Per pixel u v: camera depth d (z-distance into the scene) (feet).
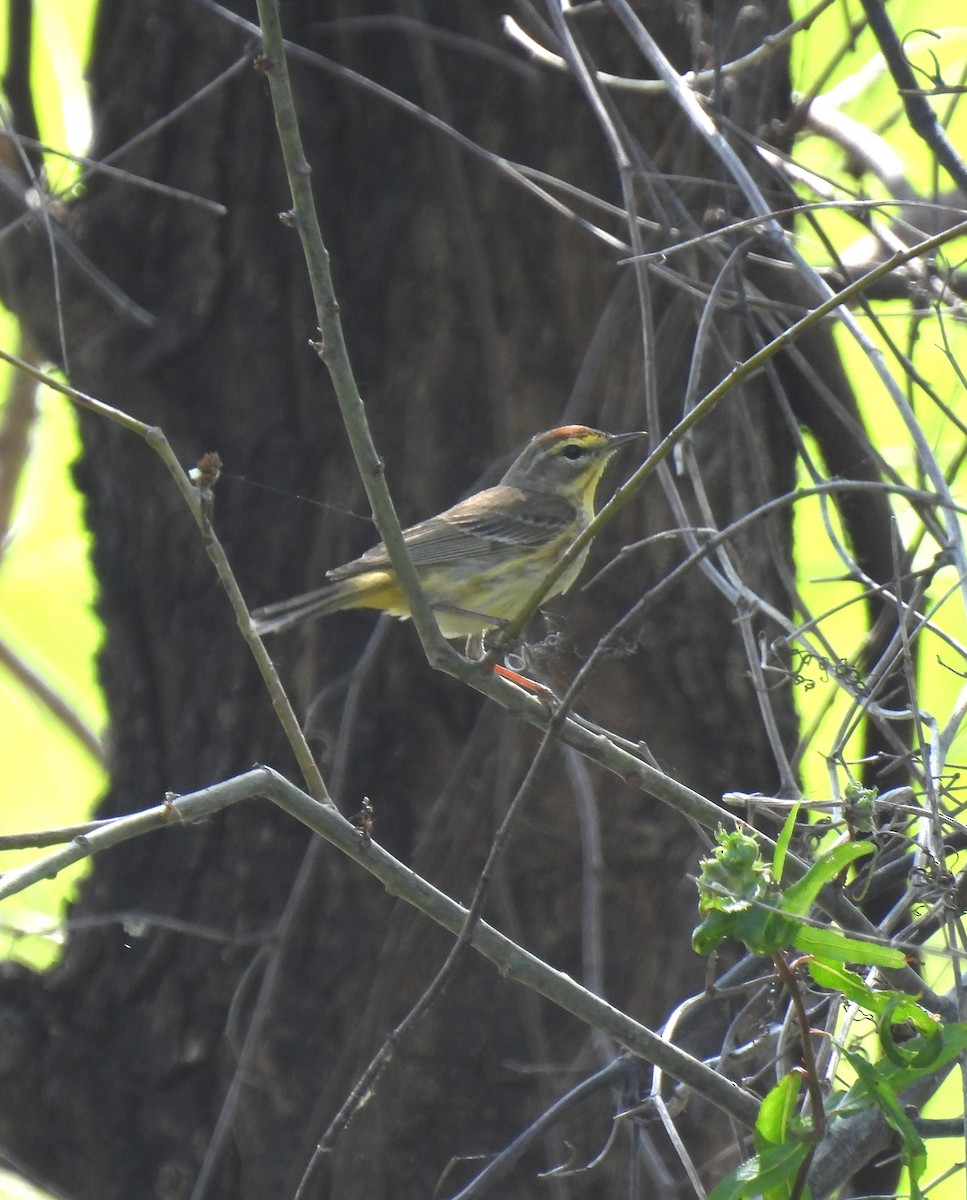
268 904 36.32
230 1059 35.94
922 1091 22.41
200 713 37.52
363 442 21.83
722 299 32.76
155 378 37.32
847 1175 21.15
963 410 45.03
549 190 36.04
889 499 35.42
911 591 32.60
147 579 38.09
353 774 35.73
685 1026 34.35
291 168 20.62
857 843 18.10
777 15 36.19
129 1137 36.42
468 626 37.17
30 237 36.65
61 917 38.88
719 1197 18.47
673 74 29.48
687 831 35.35
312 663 36.81
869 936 20.52
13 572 58.49
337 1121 21.40
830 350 37.24
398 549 22.40
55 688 57.26
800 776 32.81
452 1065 34.83
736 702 35.83
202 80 37.19
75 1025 37.45
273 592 37.27
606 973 35.12
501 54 35.58
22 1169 36.40
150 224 37.63
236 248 37.01
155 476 37.52
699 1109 34.50
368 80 35.04
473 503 37.86
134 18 37.83
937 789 22.48
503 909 34.01
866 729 35.94
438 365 36.37
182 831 37.32
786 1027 23.00
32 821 58.65
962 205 41.68
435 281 36.27
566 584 33.58
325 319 21.16
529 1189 34.42
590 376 31.63
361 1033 32.63
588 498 39.78
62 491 58.08
